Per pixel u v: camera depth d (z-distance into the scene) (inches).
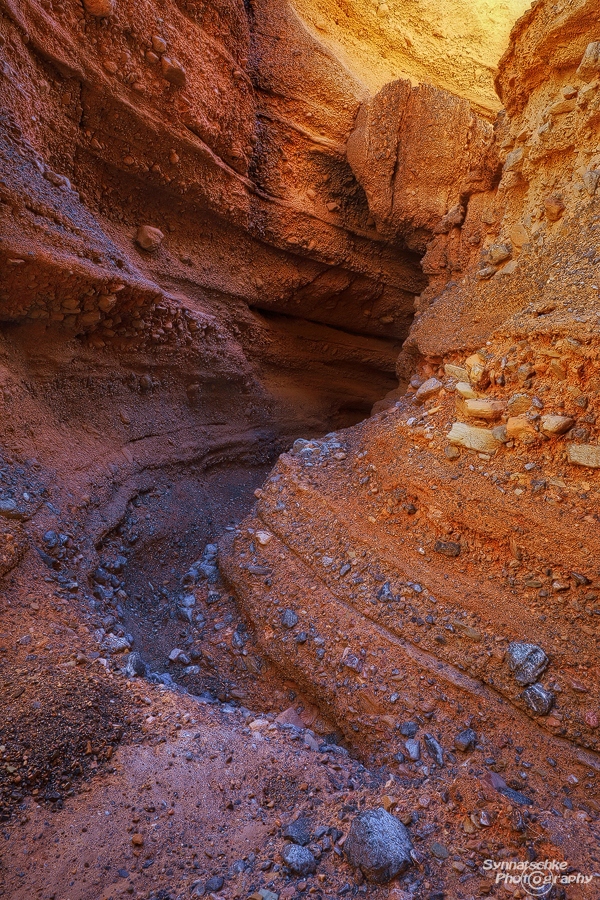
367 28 358.9
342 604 144.2
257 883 77.6
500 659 116.3
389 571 144.0
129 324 199.2
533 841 85.0
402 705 119.6
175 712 111.7
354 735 122.5
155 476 219.8
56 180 169.8
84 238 169.3
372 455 178.7
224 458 273.0
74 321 176.4
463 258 241.0
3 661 110.2
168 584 188.5
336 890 77.4
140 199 221.8
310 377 343.3
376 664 127.7
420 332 215.3
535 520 125.1
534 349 143.7
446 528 140.6
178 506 222.8
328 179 294.8
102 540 172.4
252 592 163.2
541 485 129.3
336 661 133.2
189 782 94.5
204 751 102.5
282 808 93.1
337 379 355.3
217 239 263.1
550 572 121.7
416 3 371.9
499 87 218.7
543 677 111.9
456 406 162.4
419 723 116.0
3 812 84.2
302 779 100.0
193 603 174.9
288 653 141.8
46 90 169.5
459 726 113.2
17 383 163.3
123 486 195.2
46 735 95.7
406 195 280.1
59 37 166.9
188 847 82.8
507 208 206.8
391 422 191.0
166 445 230.4
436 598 132.3
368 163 279.3
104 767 94.5
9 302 153.4
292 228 285.1
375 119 274.8
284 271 295.6
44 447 167.5
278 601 155.1
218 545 196.4
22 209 148.6
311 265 303.4
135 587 178.5
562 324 135.3
